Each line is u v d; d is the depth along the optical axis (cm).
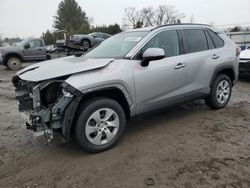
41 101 349
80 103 349
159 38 433
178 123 474
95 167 332
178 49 452
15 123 512
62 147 392
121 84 366
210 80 502
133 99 387
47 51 1639
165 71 418
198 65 471
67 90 326
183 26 476
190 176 305
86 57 443
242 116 505
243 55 856
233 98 655
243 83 867
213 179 298
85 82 334
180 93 451
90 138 356
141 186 291
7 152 382
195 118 498
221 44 529
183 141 398
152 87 406
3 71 1480
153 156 354
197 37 491
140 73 388
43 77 332
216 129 442
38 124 329
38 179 312
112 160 347
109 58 396
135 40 421
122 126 384
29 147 397
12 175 322
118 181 302
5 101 705
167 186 289
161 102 426
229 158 343
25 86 379
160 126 462
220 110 543
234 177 301
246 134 420
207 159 342
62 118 332
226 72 551
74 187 294
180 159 344
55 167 336
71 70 343
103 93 370
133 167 329
